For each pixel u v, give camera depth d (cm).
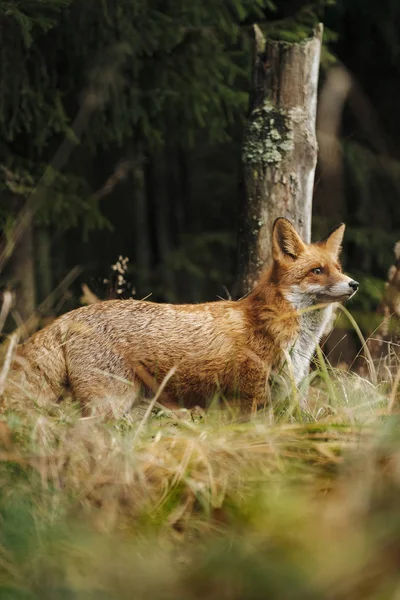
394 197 2406
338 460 547
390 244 2194
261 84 1231
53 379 970
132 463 563
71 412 829
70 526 496
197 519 512
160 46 1630
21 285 1558
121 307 1008
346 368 1095
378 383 931
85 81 1644
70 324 993
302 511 461
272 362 1011
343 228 1112
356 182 2323
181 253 2361
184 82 1703
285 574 377
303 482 522
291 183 1210
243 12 1675
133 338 984
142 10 1593
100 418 747
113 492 538
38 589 423
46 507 523
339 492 484
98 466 563
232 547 432
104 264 2475
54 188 1633
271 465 558
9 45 1503
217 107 1772
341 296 1045
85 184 1727
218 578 395
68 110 1723
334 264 1074
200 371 991
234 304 1048
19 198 1605
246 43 1789
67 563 449
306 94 1223
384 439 524
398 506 427
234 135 2291
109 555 457
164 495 532
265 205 1212
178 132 1825
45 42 1589
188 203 2831
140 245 2652
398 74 2519
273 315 1020
